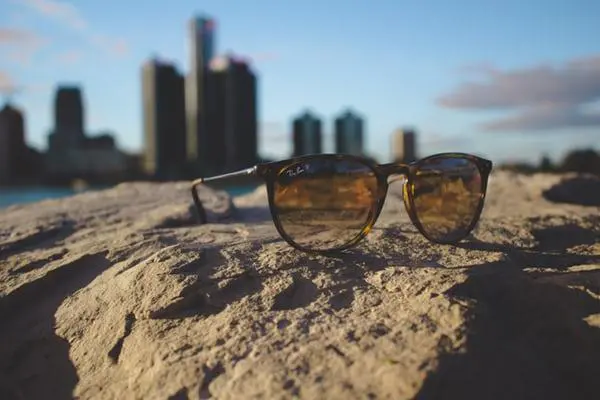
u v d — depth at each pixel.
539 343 0.17
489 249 0.24
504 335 0.17
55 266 0.25
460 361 0.15
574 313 0.18
